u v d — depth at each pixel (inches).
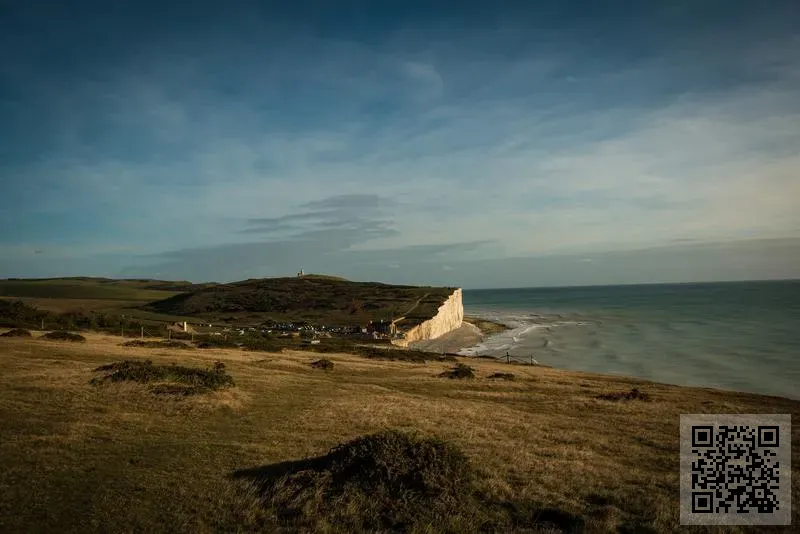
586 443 642.8
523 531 349.4
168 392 756.0
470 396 1050.7
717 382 1948.8
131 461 466.3
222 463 477.1
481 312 7637.8
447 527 342.0
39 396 690.8
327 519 349.7
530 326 4849.9
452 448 455.8
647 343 3115.2
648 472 521.3
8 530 317.1
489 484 434.9
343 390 1008.9
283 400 843.4
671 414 901.8
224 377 895.7
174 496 387.5
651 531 358.3
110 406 671.8
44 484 394.6
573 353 2883.9
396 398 927.7
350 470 415.8
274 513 362.3
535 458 542.9
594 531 347.9
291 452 522.9
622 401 1036.5
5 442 486.0
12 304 2345.0
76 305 4347.9
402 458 418.9
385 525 347.9
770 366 2198.6
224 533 332.2
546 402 995.3
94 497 376.8
